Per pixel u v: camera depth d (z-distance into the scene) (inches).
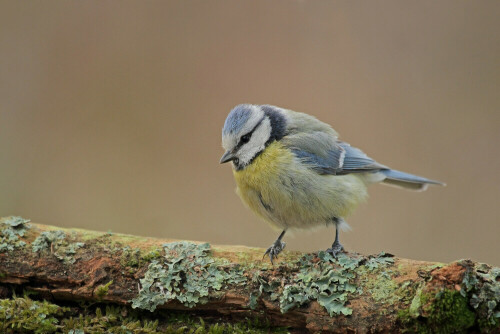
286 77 600.7
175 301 271.9
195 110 588.1
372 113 581.0
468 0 607.8
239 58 610.5
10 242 292.4
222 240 518.9
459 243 508.4
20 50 603.5
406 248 509.4
